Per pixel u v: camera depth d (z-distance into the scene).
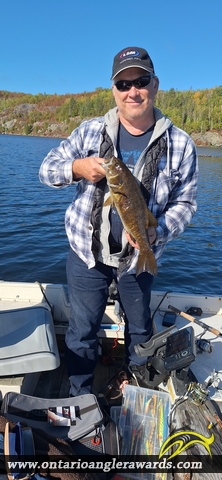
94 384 3.21
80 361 2.75
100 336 3.45
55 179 2.45
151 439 2.40
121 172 2.18
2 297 3.69
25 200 14.81
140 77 2.22
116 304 3.44
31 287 3.64
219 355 3.02
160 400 2.59
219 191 20.58
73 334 2.75
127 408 2.56
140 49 2.28
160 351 2.64
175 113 88.94
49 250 8.62
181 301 3.74
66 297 3.63
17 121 129.50
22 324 2.83
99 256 2.58
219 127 85.44
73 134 2.60
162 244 2.61
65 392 3.06
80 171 2.32
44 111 133.62
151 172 2.42
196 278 7.66
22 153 40.62
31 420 2.27
